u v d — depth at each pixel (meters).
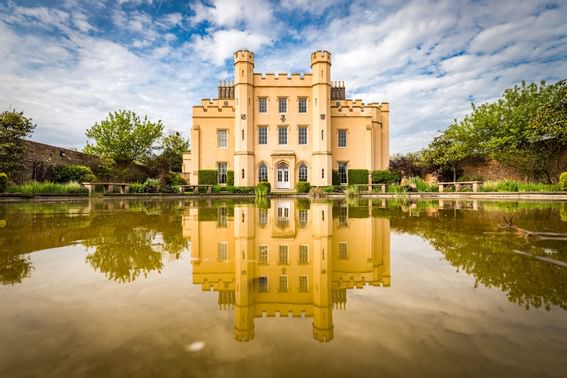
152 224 5.41
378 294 1.96
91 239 3.91
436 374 1.10
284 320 1.61
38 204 11.44
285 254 3.13
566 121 15.95
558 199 13.09
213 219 6.24
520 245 3.35
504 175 22.81
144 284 2.17
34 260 2.82
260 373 1.13
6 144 14.55
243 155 25.61
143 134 27.25
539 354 1.23
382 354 1.25
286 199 16.92
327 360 1.21
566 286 2.03
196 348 1.31
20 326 1.50
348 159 27.28
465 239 3.78
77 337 1.40
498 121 23.09
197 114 27.30
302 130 26.84
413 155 31.72
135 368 1.16
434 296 1.89
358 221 5.79
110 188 18.59
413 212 7.60
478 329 1.45
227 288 2.12
